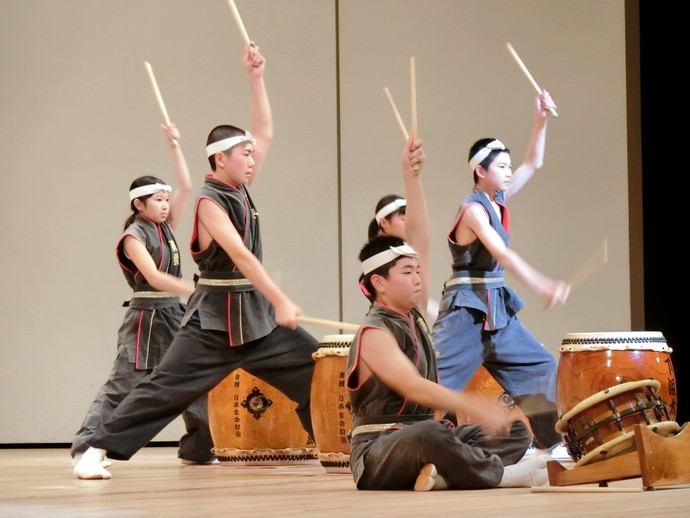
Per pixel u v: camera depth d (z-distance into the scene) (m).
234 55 16.92
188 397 9.07
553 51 15.90
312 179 16.78
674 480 6.28
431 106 16.44
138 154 16.83
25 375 16.72
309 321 8.84
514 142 16.06
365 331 6.78
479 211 9.91
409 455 6.64
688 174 14.85
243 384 10.59
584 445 6.55
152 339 10.57
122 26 16.95
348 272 16.62
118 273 16.73
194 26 16.95
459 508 5.39
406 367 6.61
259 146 9.75
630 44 15.36
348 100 16.73
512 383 9.99
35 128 16.94
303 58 16.88
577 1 15.74
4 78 17.00
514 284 15.77
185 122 16.86
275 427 10.57
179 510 5.62
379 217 10.41
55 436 16.61
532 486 6.75
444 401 6.54
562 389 8.80
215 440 10.80
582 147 15.65
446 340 9.79
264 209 16.77
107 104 16.89
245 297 9.17
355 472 6.95
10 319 16.80
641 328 15.12
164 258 10.93
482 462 6.73
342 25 16.81
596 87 15.59
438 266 16.31
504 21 16.17
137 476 9.07
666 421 6.45
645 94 15.17
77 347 16.70
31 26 17.02
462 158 16.30
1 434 16.66
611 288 15.36
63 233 16.83
